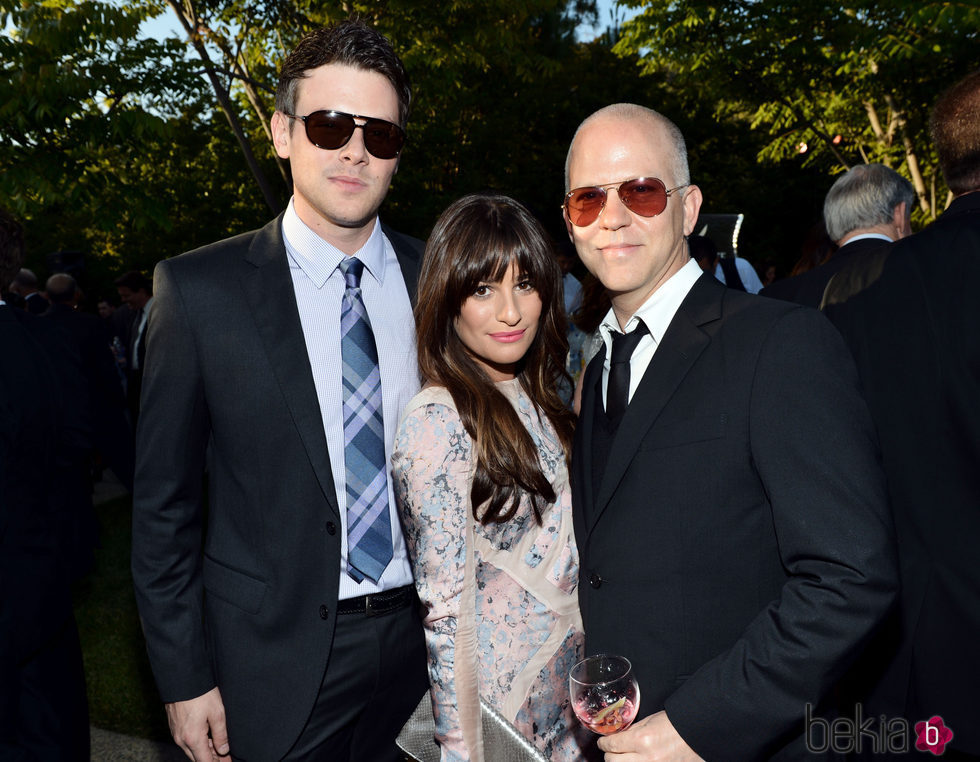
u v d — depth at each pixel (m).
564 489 1.86
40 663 2.63
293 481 1.88
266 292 1.92
